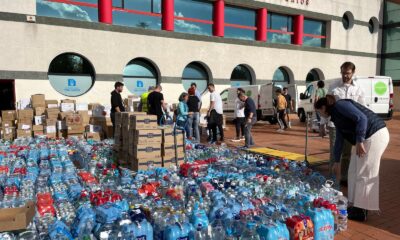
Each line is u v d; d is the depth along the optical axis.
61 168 5.86
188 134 10.26
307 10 21.56
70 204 4.09
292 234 3.29
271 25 20.88
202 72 18.31
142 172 6.00
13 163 6.17
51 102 12.27
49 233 3.13
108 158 7.40
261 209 3.82
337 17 23.16
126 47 15.13
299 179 5.49
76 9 14.20
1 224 2.86
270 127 15.83
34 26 12.89
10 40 12.48
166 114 10.63
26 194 4.47
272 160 6.97
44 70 13.20
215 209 3.78
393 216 4.50
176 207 3.97
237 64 19.03
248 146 9.41
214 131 10.87
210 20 18.36
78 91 14.37
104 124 11.27
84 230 3.26
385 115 14.30
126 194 4.42
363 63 25.27
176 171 6.14
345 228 4.04
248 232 3.16
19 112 10.86
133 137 6.50
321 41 23.31
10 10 12.40
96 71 14.40
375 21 25.69
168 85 16.53
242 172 5.92
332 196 4.39
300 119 18.19
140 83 16.12
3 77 12.43
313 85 17.14
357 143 4.01
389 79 14.27
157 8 16.36
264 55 20.05
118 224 3.17
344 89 5.34
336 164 4.61
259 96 16.42
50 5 13.58
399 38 25.31
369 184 4.20
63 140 9.77
